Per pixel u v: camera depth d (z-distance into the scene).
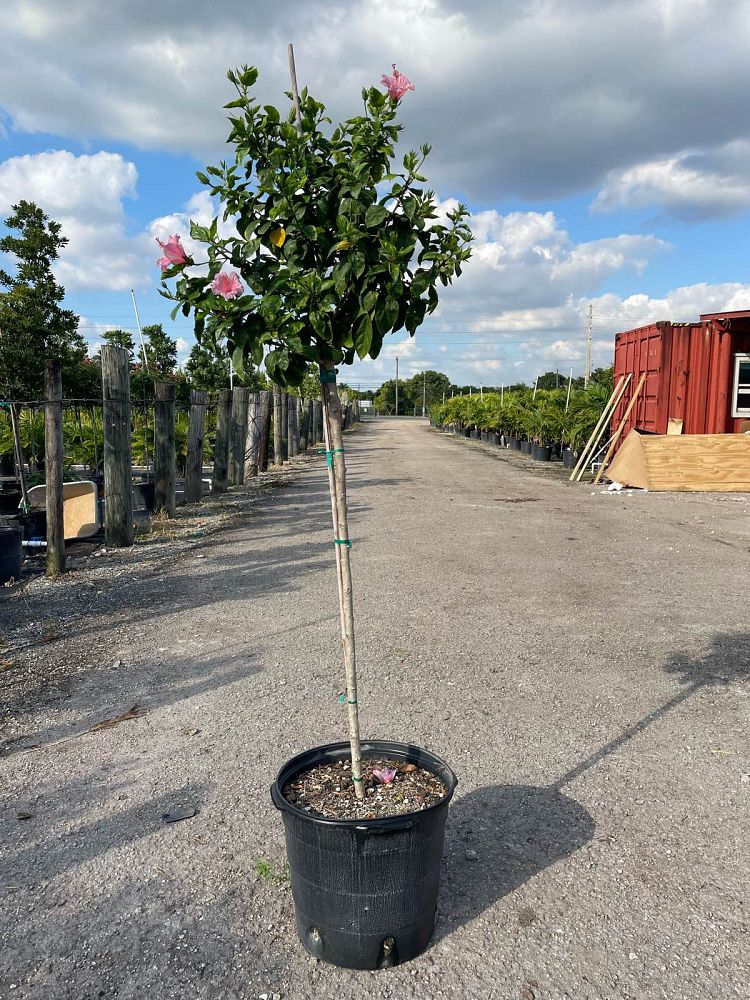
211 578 6.82
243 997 2.09
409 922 2.18
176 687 4.22
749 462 13.23
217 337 2.25
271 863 2.65
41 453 12.34
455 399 42.62
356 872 2.09
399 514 10.59
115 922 2.38
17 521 8.50
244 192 2.33
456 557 7.62
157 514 10.05
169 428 10.03
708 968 2.17
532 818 2.92
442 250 2.37
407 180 2.33
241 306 2.19
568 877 2.57
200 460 12.14
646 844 2.76
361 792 2.35
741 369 13.59
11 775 3.27
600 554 7.78
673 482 13.31
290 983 2.14
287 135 2.27
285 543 8.49
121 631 5.26
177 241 2.25
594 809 2.98
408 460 21.38
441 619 5.45
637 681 4.27
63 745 3.54
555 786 3.15
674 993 2.08
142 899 2.48
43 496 8.80
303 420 25.97
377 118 2.30
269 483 15.12
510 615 5.54
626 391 16.17
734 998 2.06
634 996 2.08
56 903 2.46
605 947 2.26
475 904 2.45
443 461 21.03
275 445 19.77
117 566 7.38
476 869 2.62
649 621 5.39
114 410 8.10
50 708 3.95
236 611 5.71
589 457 15.64
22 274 11.91
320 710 3.88
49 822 2.91
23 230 11.90
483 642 4.94
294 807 2.15
